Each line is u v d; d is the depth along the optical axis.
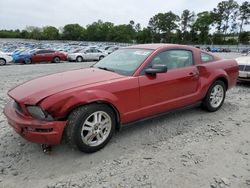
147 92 3.98
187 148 3.73
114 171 3.13
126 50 4.75
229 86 5.58
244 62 8.27
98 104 3.47
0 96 6.66
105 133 3.66
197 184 2.90
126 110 3.78
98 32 125.25
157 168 3.21
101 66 4.46
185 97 4.61
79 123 3.29
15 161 3.33
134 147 3.74
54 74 4.10
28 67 16.44
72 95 3.24
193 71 4.71
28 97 3.24
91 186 2.86
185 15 104.94
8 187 2.83
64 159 3.38
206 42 95.12
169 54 4.46
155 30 114.12
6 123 4.61
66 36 127.75
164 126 4.53
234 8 95.31
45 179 2.97
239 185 2.90
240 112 5.43
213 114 5.23
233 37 96.19
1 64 19.39
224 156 3.53
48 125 3.11
